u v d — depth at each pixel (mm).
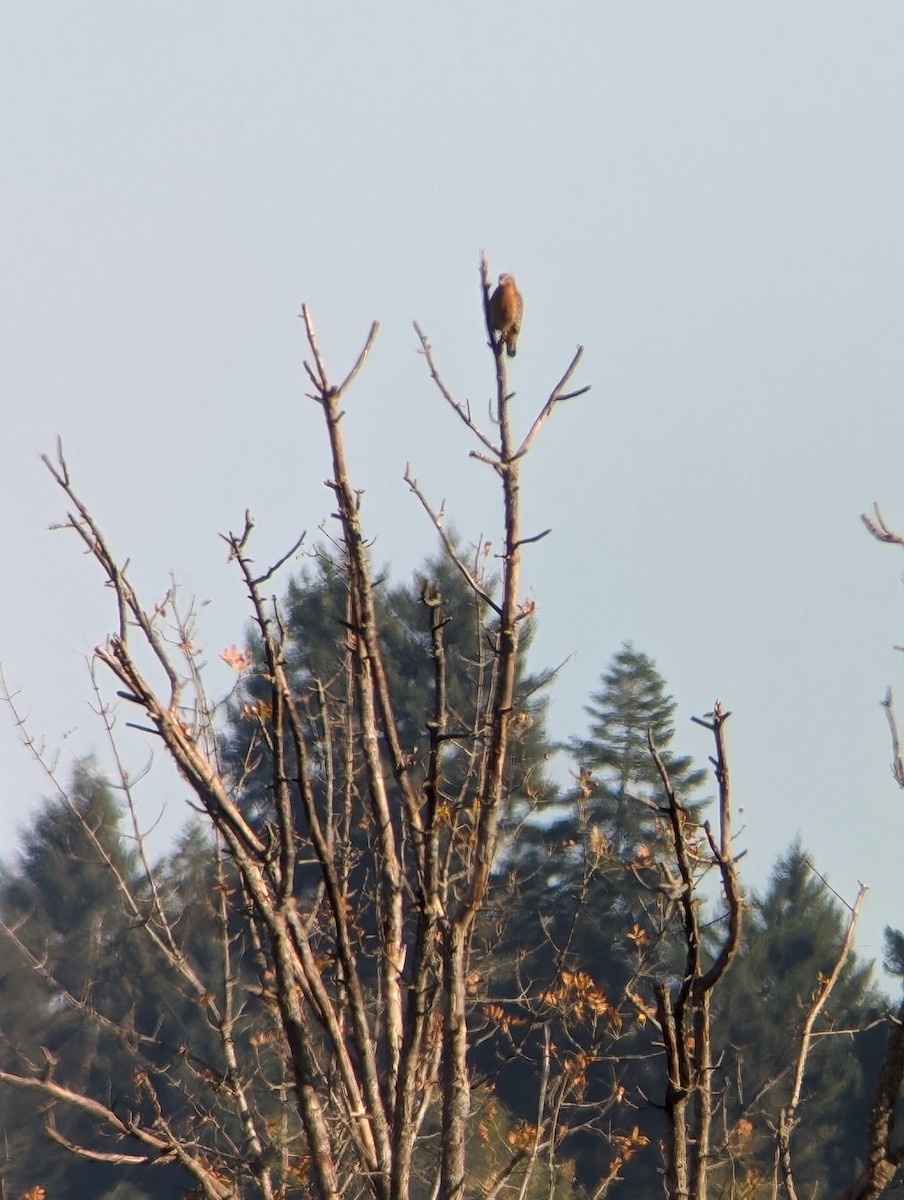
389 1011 8883
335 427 8344
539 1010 13695
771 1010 31484
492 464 7945
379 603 25938
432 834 8234
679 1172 7004
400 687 24453
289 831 8164
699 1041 7133
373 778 8789
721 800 7164
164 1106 27422
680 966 24375
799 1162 29125
